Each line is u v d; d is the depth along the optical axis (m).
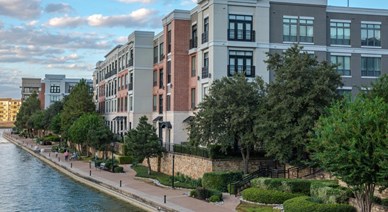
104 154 60.47
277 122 30.30
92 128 57.88
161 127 50.56
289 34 43.00
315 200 23.81
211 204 28.62
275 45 42.44
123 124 68.12
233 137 33.62
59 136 92.06
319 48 43.59
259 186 29.22
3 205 32.72
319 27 43.75
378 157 17.39
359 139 17.81
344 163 17.98
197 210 26.72
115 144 60.31
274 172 33.28
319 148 20.52
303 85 29.95
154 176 42.25
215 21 41.19
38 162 64.62
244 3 41.72
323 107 29.42
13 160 67.38
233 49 41.56
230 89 33.44
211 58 41.28
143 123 43.38
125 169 49.62
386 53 45.91
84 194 37.25
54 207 31.89
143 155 42.62
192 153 38.91
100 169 50.00
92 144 56.47
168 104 50.34
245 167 34.66
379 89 25.64
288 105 30.19
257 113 32.50
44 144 90.56
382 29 46.06
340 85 31.45
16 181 45.12
